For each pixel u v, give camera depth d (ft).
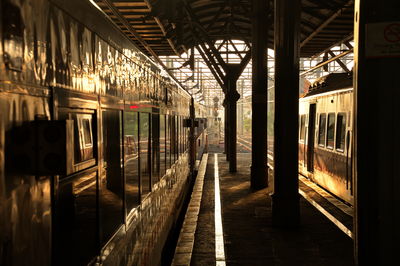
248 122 181.16
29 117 5.50
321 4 39.24
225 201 33.14
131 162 12.43
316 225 25.53
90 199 8.02
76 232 7.18
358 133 7.70
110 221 9.61
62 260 6.51
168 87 23.65
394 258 7.59
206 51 51.31
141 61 14.64
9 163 4.91
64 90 6.77
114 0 32.14
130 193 12.18
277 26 23.97
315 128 38.11
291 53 23.80
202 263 19.22
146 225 14.84
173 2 35.27
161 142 20.08
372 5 7.49
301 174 46.39
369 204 7.65
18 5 5.22
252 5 38.09
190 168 42.88
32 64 5.61
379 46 7.47
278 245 21.70
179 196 30.07
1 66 4.77
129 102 12.31
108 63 9.76
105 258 8.98
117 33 10.77
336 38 53.26
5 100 4.87
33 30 5.66
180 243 21.95
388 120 7.52
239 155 74.02
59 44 6.61
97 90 8.75
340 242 22.15
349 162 27.89
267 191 37.42
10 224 4.90
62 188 6.54
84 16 7.93
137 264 12.80
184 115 35.50
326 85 36.91
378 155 7.56
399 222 7.57
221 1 45.50
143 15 37.63
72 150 5.67
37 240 5.63
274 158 25.14
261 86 38.19
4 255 4.75
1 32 4.78
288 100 24.22
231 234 23.81
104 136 9.24
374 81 7.53
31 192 5.48
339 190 30.35
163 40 50.39
